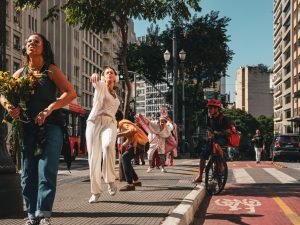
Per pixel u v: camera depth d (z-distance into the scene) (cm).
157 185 954
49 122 456
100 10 1080
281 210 765
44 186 443
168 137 1388
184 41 4459
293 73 7294
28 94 451
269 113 12706
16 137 455
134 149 857
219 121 933
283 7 8350
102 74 750
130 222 522
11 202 578
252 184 1173
